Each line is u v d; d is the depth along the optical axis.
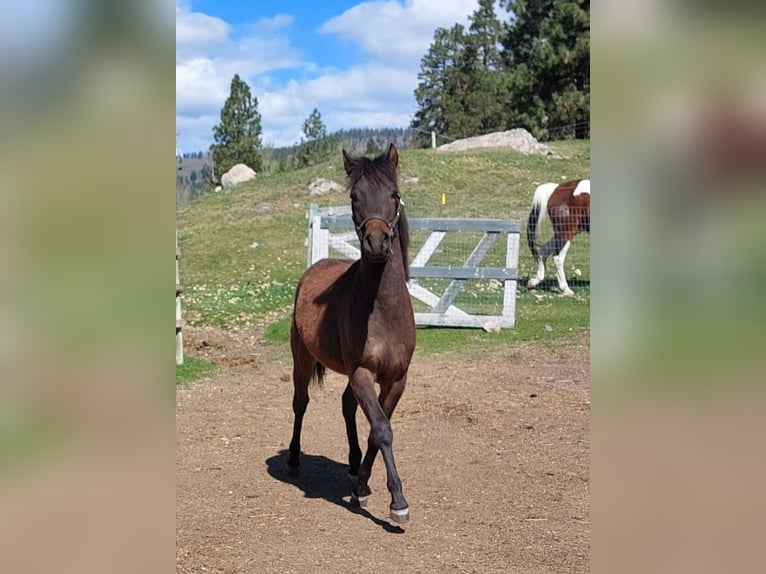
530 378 8.01
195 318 11.09
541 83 29.59
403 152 22.42
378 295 4.28
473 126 40.62
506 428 6.32
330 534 4.20
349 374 4.43
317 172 22.05
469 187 18.50
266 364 8.93
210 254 15.43
